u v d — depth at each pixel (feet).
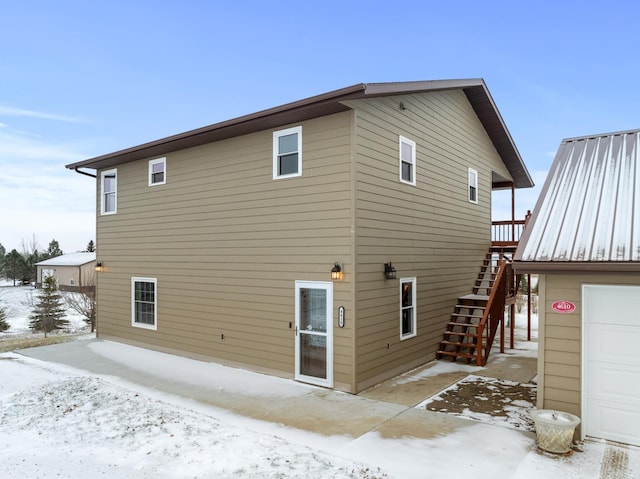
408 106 30.68
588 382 18.12
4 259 177.99
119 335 41.29
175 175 35.68
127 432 19.61
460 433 19.29
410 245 30.58
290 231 27.94
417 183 31.58
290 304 28.04
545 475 15.30
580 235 18.42
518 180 52.47
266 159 29.37
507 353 36.37
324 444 18.19
